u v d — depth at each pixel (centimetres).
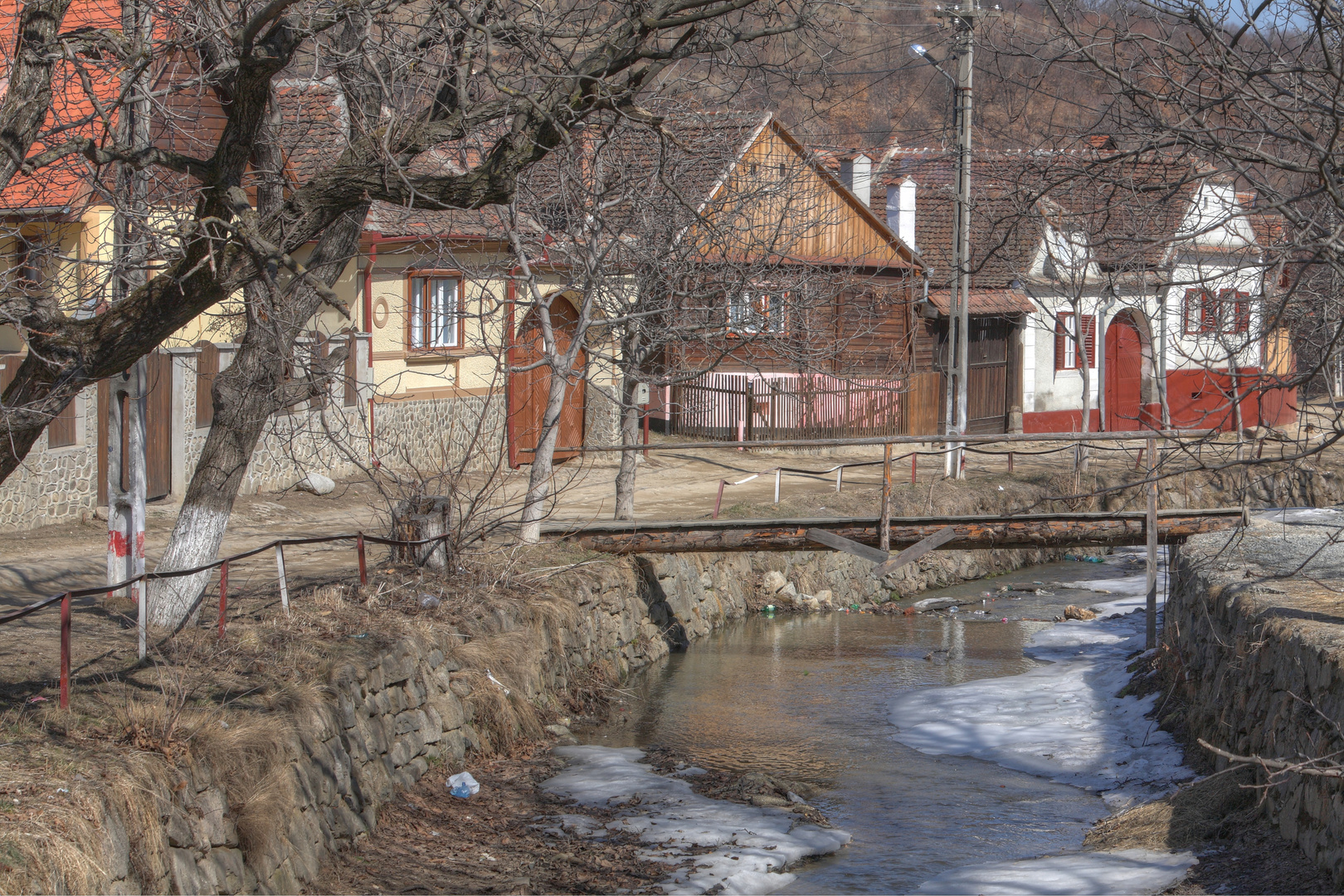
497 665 1280
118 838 634
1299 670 916
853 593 2273
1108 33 684
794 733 1401
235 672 923
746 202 1650
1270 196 622
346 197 789
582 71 828
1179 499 2783
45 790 629
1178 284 737
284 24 852
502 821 1034
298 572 1398
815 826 1063
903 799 1165
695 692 1584
